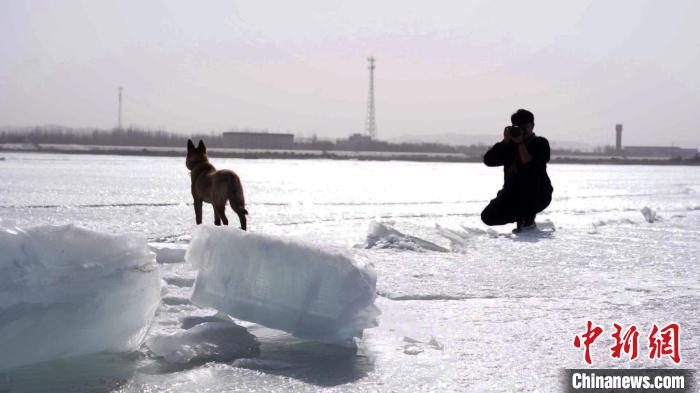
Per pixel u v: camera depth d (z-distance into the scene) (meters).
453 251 7.81
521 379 3.26
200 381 3.15
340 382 3.18
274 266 3.73
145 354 3.52
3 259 3.07
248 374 3.26
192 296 3.91
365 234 9.19
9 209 11.70
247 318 3.77
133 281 3.46
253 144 178.62
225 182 8.62
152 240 8.02
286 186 22.84
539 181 10.15
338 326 3.57
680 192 23.92
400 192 20.69
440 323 4.32
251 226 10.08
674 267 6.79
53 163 38.97
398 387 3.12
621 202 17.98
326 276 3.62
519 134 10.05
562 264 6.92
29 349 3.16
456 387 3.13
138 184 21.16
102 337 3.41
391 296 5.14
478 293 5.31
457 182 28.59
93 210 12.03
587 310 4.74
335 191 20.45
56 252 3.26
